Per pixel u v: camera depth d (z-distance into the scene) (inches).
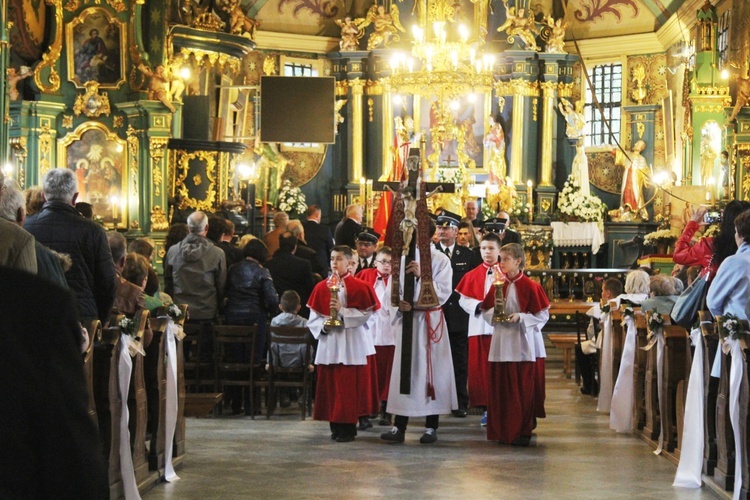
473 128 1145.4
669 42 1119.0
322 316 409.1
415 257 405.7
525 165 1146.7
